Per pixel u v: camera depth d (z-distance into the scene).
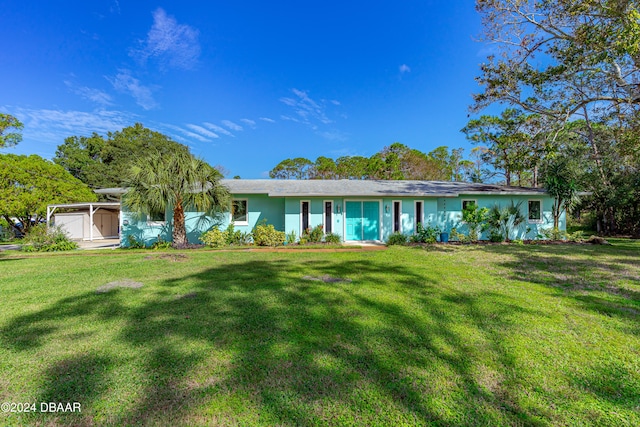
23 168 18.61
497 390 2.41
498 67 11.87
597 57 9.51
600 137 17.12
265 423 2.02
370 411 2.14
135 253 10.95
